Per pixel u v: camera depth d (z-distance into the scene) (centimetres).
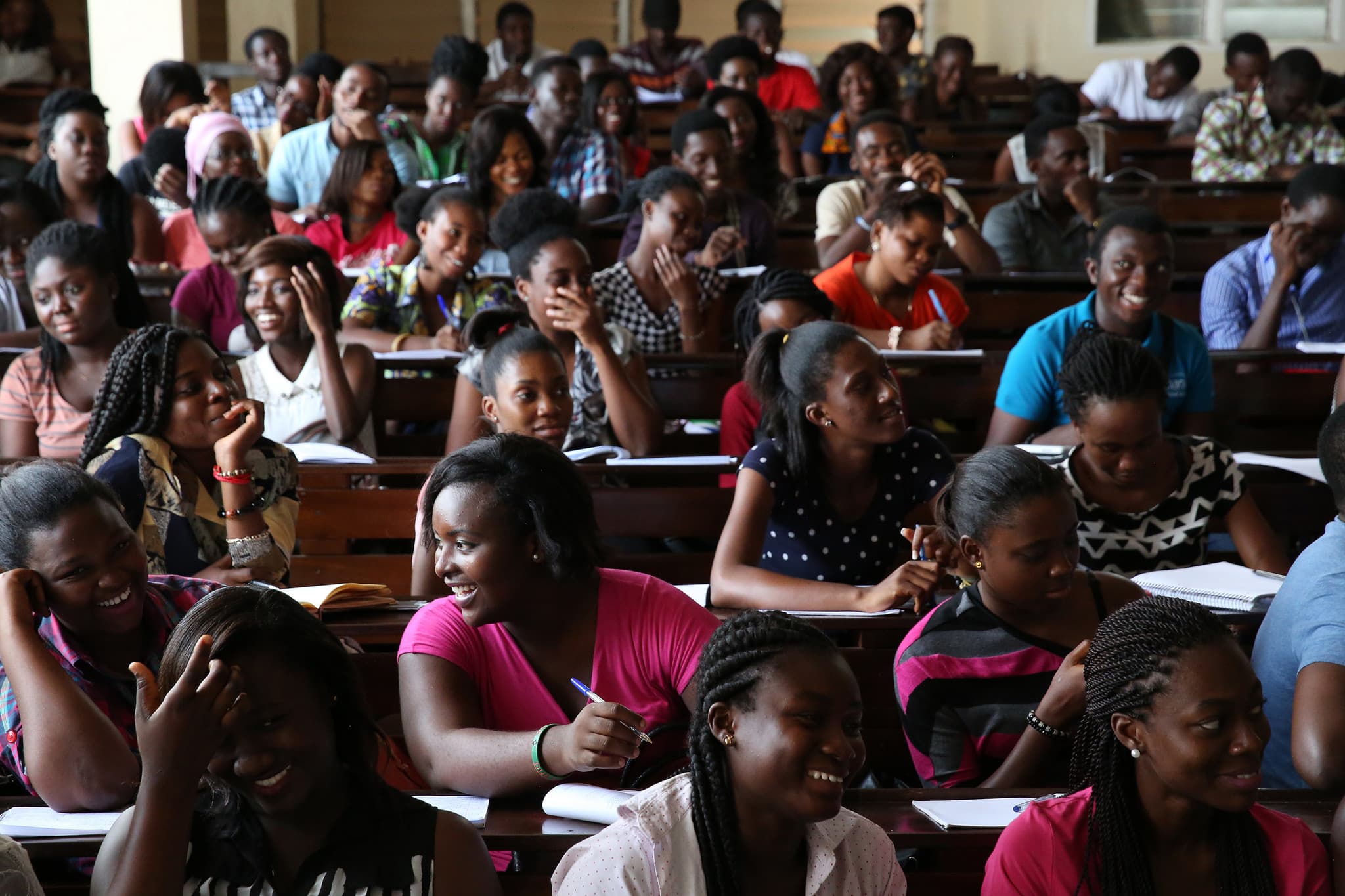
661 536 297
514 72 938
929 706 198
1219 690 142
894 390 247
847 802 168
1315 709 173
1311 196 439
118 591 178
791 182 647
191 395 238
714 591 246
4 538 176
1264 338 449
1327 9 1085
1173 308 516
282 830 142
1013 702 196
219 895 141
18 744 177
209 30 1057
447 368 386
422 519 186
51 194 494
